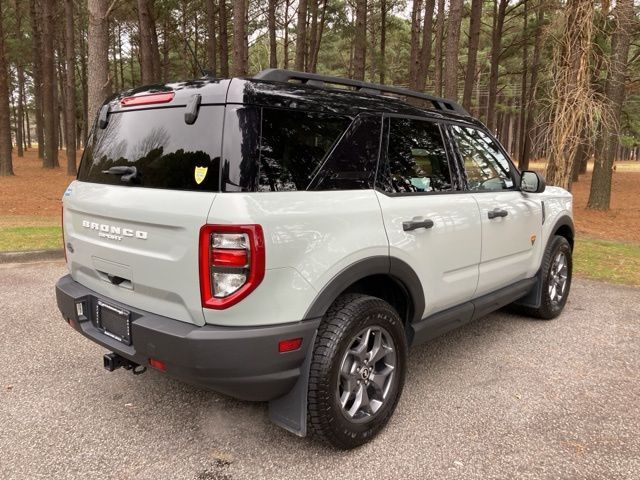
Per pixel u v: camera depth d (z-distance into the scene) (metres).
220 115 2.46
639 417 3.23
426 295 3.28
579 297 5.96
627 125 25.02
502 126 55.16
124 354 2.75
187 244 2.41
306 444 2.91
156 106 2.79
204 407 3.31
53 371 3.78
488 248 3.86
